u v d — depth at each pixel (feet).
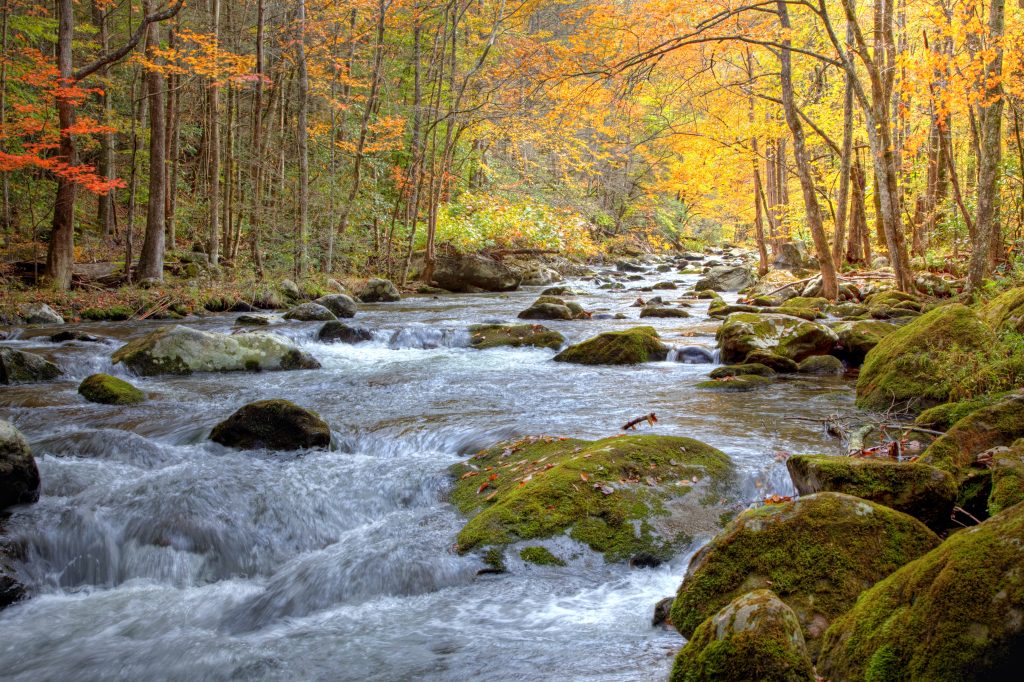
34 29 67.72
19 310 48.57
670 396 28.40
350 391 30.19
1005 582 7.82
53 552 16.10
